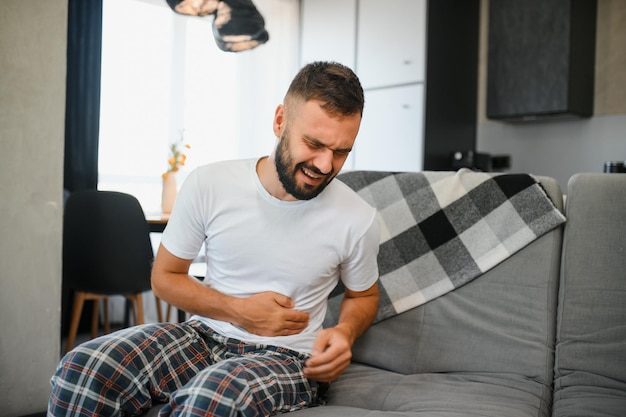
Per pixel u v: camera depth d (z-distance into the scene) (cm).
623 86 392
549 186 160
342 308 142
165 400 120
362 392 141
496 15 417
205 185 129
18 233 205
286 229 127
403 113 422
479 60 461
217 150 454
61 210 214
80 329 384
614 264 145
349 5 455
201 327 133
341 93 111
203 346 130
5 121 200
